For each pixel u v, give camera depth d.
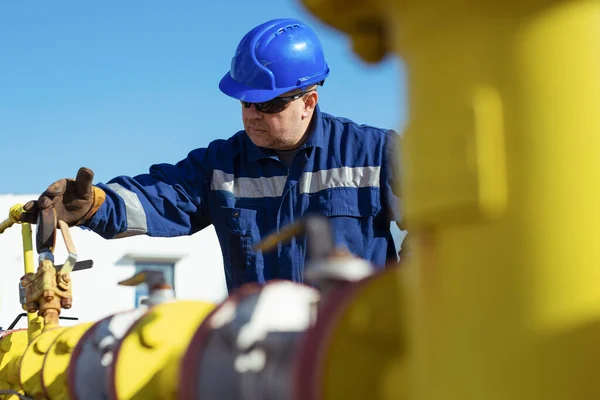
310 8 0.91
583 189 0.74
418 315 0.82
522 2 0.75
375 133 3.33
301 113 3.26
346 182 3.25
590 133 0.74
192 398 1.08
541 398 0.73
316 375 0.89
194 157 3.46
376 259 3.23
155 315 1.35
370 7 0.90
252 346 1.04
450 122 0.77
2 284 13.56
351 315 0.91
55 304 2.29
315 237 1.06
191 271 15.52
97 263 14.91
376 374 0.91
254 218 3.32
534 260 0.74
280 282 1.13
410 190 0.82
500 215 0.76
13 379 2.53
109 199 3.03
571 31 0.74
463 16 0.78
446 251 0.79
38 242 2.43
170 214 3.28
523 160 0.75
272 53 3.23
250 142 3.38
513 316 0.75
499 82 0.76
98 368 1.48
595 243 0.74
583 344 0.73
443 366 0.79
